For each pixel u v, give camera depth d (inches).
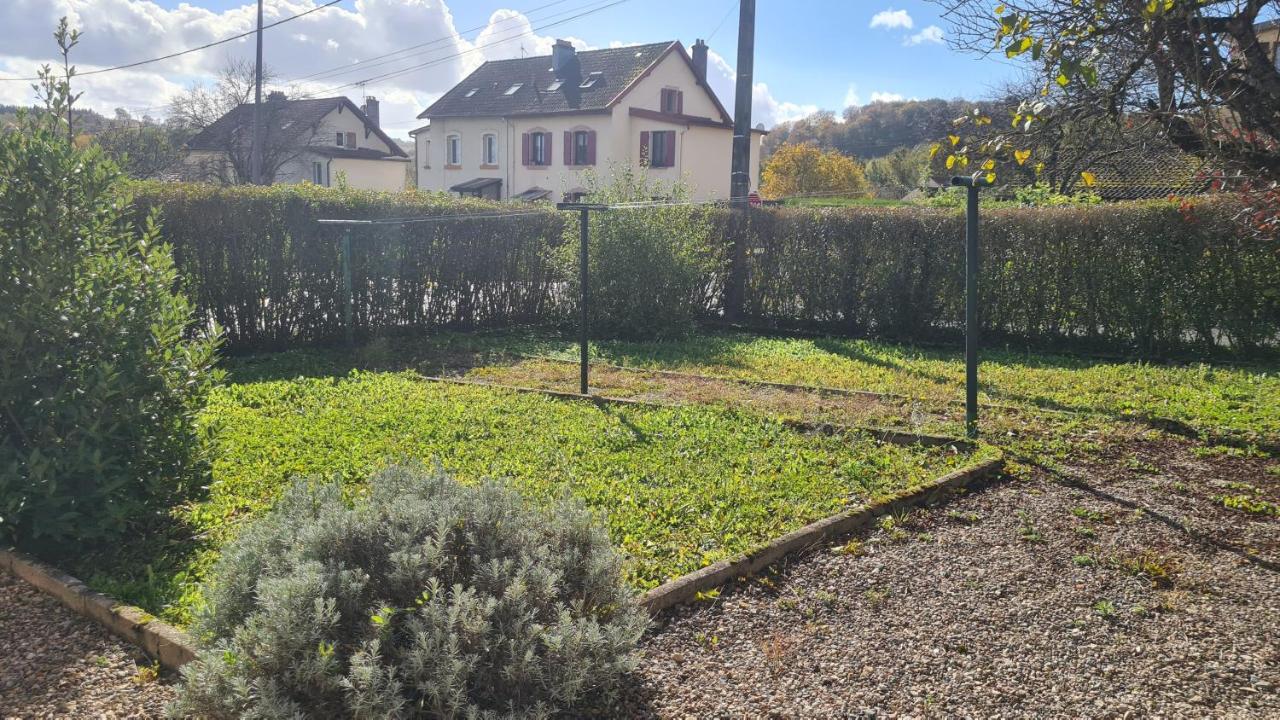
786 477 240.8
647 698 135.3
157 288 205.0
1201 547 198.1
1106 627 160.6
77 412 184.2
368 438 274.7
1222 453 269.7
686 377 395.2
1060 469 254.4
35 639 151.3
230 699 116.2
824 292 554.9
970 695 137.9
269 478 233.1
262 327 456.4
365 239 486.3
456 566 136.4
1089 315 478.6
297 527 144.3
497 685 126.6
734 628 157.4
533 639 126.3
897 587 175.3
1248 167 217.0
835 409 323.3
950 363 441.7
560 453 260.5
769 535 199.6
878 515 213.0
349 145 1860.2
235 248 438.9
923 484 230.1
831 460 257.6
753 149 1667.1
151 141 1433.3
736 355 466.3
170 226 415.5
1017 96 310.5
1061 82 197.3
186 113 1740.9
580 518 150.8
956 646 152.5
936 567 185.3
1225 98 207.8
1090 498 230.7
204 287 430.0
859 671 143.9
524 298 581.0
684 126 1466.5
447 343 494.3
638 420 302.0
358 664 114.4
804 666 145.0
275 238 453.7
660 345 502.9
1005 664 147.1
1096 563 188.5
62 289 188.4
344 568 133.0
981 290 508.1
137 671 142.0
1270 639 156.6
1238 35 212.4
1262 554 193.8
